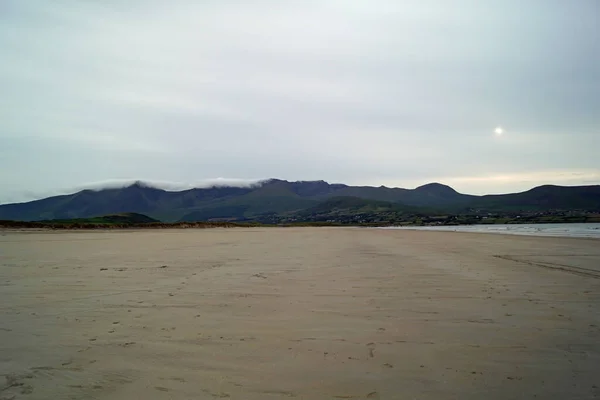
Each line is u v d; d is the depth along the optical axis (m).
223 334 5.43
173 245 22.62
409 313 6.52
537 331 5.53
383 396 3.64
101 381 3.97
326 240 28.19
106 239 29.17
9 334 5.46
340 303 7.27
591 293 8.13
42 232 41.97
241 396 3.64
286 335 5.39
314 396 3.64
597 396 3.64
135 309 6.85
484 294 8.04
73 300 7.56
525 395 3.67
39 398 3.62
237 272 11.27
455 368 4.26
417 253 17.11
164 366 4.34
